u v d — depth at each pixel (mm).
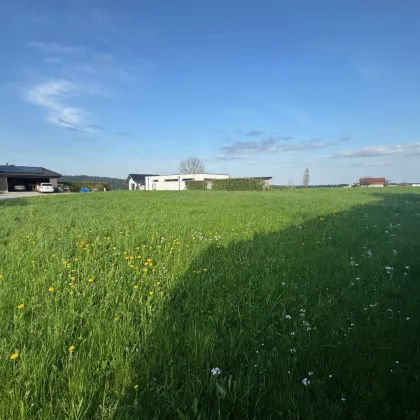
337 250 6414
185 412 2041
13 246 6246
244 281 4617
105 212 13469
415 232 8617
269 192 38906
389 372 2445
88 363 2490
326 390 2264
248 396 2197
